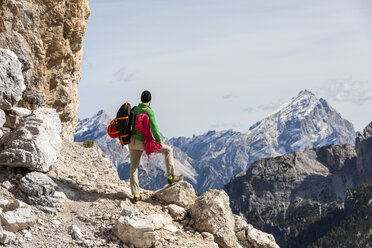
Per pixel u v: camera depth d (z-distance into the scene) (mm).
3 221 6637
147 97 9086
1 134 9328
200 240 8445
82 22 15547
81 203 8609
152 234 7293
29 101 13156
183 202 9781
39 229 7082
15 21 12742
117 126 8977
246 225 10695
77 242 7000
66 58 15180
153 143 8969
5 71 9766
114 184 10484
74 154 11992
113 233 7469
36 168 8469
